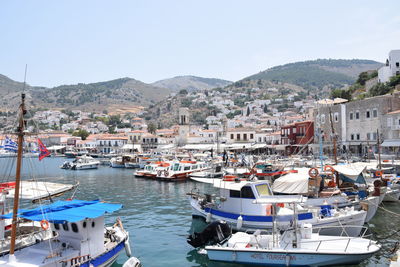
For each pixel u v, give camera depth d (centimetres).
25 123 1600
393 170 4700
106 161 10694
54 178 6531
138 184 5525
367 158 5909
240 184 2491
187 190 4791
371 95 9194
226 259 1912
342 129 7450
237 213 2491
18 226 1894
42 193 2175
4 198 1898
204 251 2122
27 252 1627
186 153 10294
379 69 10050
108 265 1845
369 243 1867
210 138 13850
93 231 1753
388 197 3378
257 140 12238
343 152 7019
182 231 2644
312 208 2342
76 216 1662
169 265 1952
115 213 3306
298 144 9006
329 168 3316
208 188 4975
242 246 1948
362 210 2430
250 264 1875
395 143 5881
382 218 2872
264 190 2503
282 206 2425
